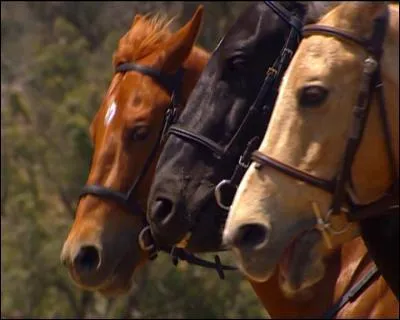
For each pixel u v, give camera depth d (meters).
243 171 9.97
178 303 25.03
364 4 7.85
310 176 7.76
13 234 26.05
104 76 28.84
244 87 10.14
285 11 10.12
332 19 7.90
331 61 7.78
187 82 11.77
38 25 33.94
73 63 29.61
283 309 10.69
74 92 27.42
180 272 24.88
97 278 11.46
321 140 7.76
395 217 8.14
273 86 10.02
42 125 28.81
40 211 27.03
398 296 8.24
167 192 10.17
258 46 10.12
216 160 10.14
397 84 7.80
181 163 10.19
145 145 11.58
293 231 7.77
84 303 26.03
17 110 28.70
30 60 31.56
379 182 7.86
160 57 11.76
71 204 27.34
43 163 27.22
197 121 10.23
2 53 31.89
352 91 7.77
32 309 25.69
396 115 7.80
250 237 7.79
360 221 8.10
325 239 7.87
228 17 30.38
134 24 12.27
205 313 24.88
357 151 7.77
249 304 24.75
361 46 7.81
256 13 10.22
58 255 25.69
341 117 7.77
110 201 11.55
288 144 7.80
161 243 10.52
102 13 33.69
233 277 24.95
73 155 26.83
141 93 11.66
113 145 11.62
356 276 10.18
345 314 10.09
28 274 25.53
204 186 10.14
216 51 10.34
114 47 29.95
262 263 7.74
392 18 7.91
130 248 11.57
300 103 7.80
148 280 24.97
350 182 7.80
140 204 11.59
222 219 10.16
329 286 10.36
